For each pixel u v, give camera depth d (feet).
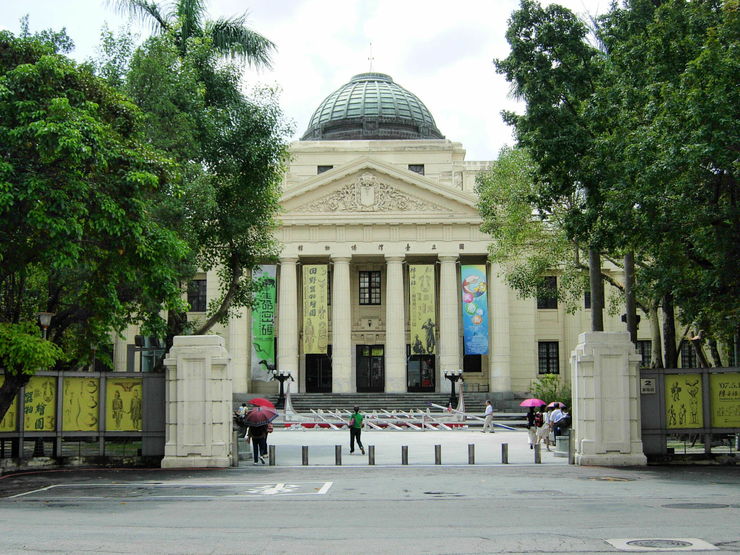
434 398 191.42
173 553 36.11
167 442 76.28
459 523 44.65
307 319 197.67
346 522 45.44
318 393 204.33
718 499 53.62
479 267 196.44
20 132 60.59
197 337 77.00
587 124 94.32
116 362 202.49
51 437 76.59
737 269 76.74
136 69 92.17
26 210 62.34
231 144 103.86
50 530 42.55
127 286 84.17
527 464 79.82
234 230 105.19
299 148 226.79
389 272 202.49
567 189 95.76
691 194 78.38
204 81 104.83
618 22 96.53
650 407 76.64
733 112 71.36
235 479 68.13
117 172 66.80
